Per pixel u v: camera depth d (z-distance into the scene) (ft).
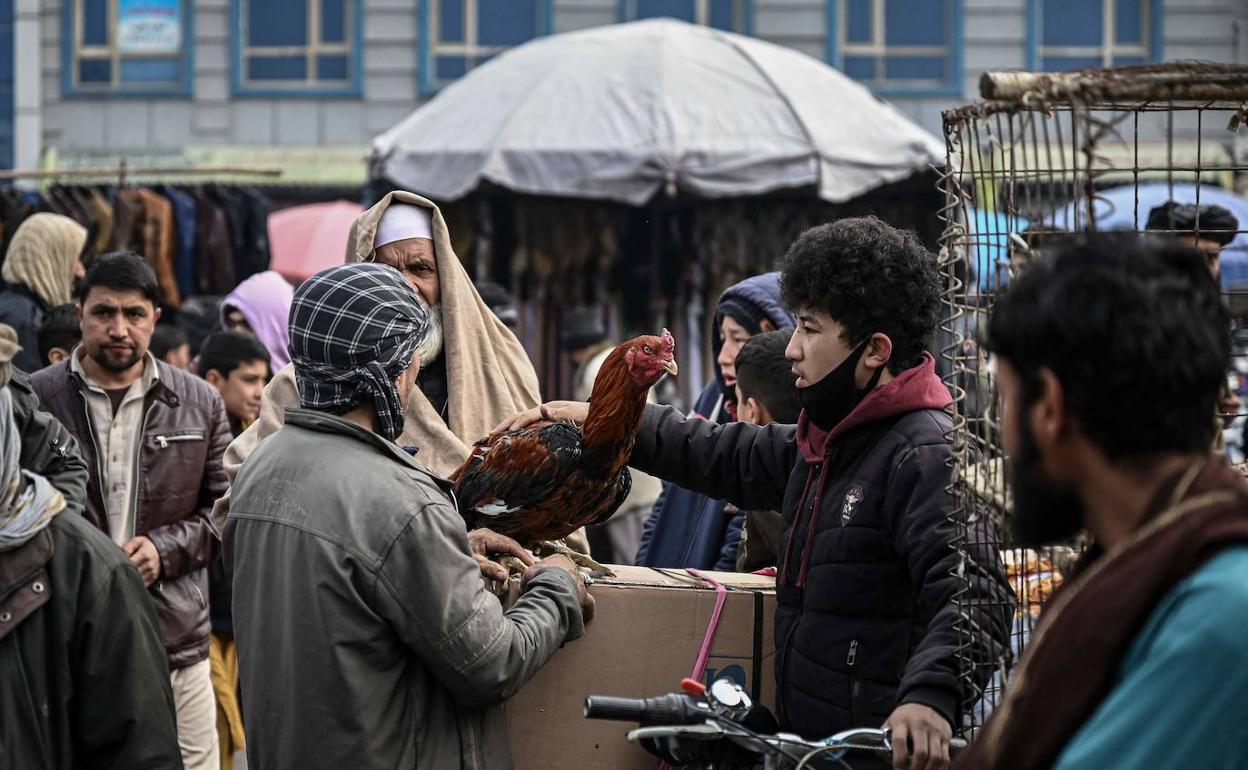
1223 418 7.64
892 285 8.32
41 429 11.23
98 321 13.92
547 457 9.00
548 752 8.80
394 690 7.86
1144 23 44.45
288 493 7.97
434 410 11.39
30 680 8.82
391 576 7.69
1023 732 4.92
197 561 14.10
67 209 26.66
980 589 7.46
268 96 45.09
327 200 45.16
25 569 8.80
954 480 7.59
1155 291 4.91
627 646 8.86
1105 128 6.09
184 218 27.68
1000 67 44.52
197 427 14.42
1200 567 4.63
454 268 11.62
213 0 44.86
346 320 8.13
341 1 44.91
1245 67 6.27
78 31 44.91
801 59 30.09
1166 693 4.52
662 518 13.66
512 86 28.60
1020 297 5.17
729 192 26.53
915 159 27.22
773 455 9.66
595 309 30.42
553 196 27.78
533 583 8.54
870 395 8.28
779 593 8.65
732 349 14.15
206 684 14.49
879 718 8.09
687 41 29.35
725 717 7.22
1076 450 5.08
